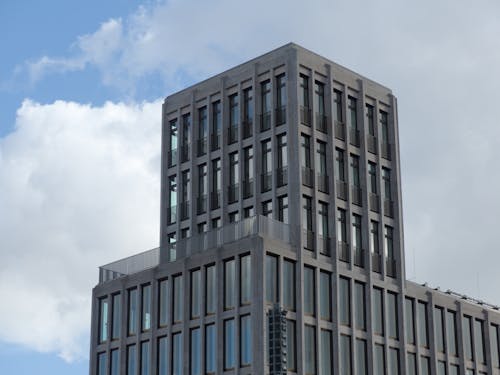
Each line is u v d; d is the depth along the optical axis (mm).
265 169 98562
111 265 104938
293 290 92625
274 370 85500
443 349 106062
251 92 101562
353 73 104250
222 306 92375
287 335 90688
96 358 102500
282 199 96688
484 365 110562
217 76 105125
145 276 99875
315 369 92062
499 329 113812
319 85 101000
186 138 106688
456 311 108875
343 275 97188
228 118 102938
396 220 104125
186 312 95062
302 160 97188
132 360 98938
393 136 106062
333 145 99875
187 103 107312
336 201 98688
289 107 98125
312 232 96062
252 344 88812
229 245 93250
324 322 94250
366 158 102625
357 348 96312
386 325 99688
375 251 101438
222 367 90750
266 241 91375
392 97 107312
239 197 99688
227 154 102000
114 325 101875
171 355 95312
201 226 102625
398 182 105375
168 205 106500
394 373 99500
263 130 99625
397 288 102062
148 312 98938
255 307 89375
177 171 106375
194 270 96000
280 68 99875
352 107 103500
